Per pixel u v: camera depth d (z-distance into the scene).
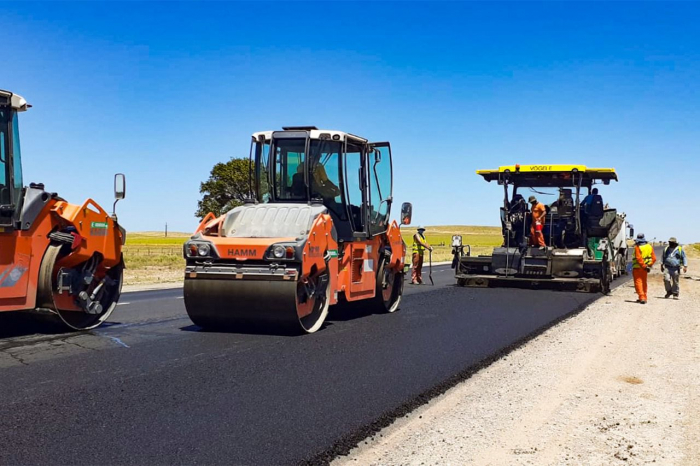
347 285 11.12
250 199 11.36
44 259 9.12
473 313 13.10
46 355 8.01
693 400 6.71
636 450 5.14
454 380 7.19
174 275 26.66
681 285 23.75
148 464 4.53
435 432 5.47
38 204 9.03
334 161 11.36
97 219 9.95
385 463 4.76
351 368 7.61
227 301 9.55
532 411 6.16
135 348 8.56
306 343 9.12
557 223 19.22
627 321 12.74
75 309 9.91
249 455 4.76
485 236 155.38
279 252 9.39
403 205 12.90
